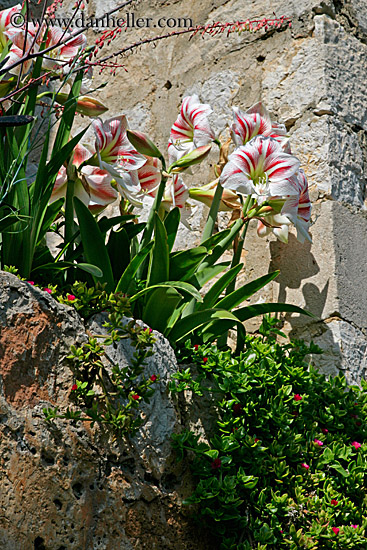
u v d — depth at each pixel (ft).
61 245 8.79
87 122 13.12
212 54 11.65
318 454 8.16
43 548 6.37
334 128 10.25
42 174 7.87
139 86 12.55
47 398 6.82
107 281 8.18
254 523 7.56
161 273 8.18
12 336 6.73
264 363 8.33
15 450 6.38
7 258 7.84
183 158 8.59
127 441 7.15
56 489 6.53
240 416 7.95
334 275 9.61
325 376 9.24
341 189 10.12
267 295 10.16
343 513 7.86
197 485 7.52
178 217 8.89
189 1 12.19
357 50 11.02
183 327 8.26
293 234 10.12
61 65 8.58
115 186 8.90
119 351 7.39
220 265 8.75
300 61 10.64
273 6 11.10
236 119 8.96
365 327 9.84
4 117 6.86
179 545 7.28
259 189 8.59
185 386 7.65
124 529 6.91
